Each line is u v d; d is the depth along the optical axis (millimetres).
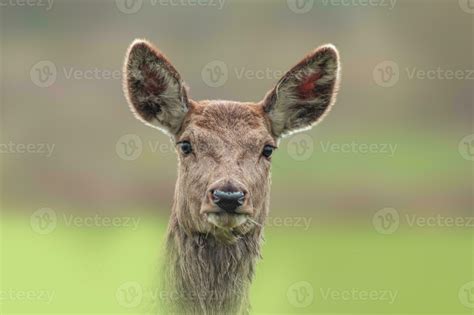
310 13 139750
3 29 132125
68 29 133125
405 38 141250
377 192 95250
